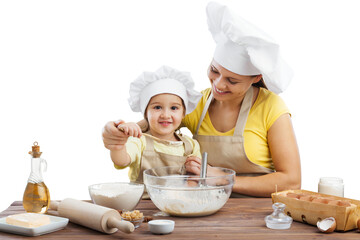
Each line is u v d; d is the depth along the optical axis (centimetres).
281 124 229
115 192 178
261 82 242
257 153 231
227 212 179
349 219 155
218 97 229
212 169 201
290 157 225
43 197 172
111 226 152
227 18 211
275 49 208
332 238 149
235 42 209
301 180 229
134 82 230
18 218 156
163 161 226
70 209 164
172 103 226
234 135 232
